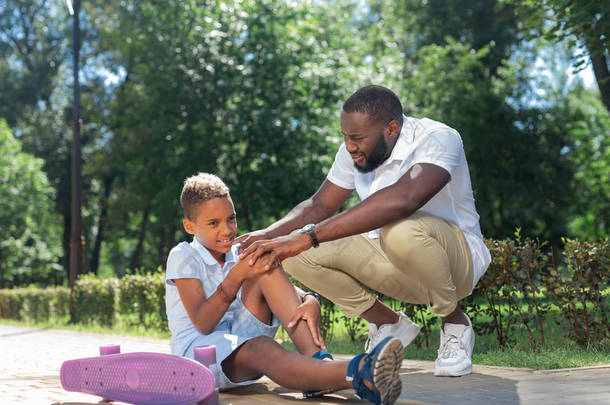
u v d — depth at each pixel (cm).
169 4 2239
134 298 1165
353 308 374
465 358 348
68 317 1557
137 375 261
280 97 2123
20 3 3516
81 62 3303
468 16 2542
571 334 501
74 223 1611
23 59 3575
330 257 358
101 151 2762
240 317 304
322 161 2148
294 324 276
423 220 329
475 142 2198
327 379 250
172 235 2594
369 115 338
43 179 3406
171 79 2131
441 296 335
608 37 841
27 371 483
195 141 2228
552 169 2423
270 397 282
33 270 3556
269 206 2156
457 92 2270
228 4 2170
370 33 2875
